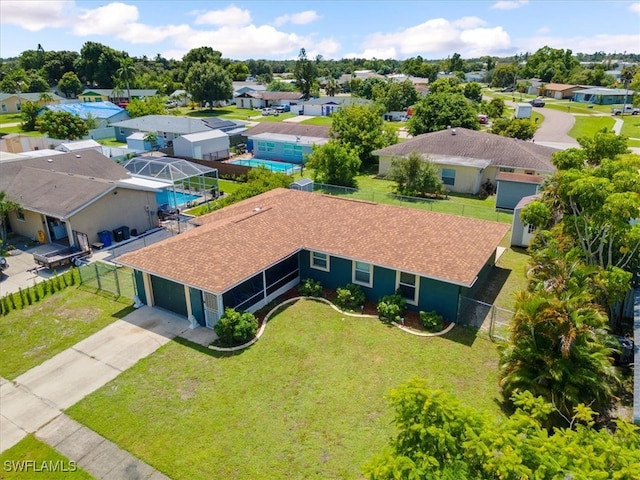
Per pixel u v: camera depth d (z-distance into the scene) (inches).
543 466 280.1
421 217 861.8
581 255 667.4
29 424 513.3
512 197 1263.5
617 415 503.8
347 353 628.4
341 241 795.4
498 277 863.7
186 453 468.1
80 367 610.9
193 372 593.6
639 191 622.8
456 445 314.3
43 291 823.7
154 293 761.0
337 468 444.8
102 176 1338.6
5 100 3654.0
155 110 2938.0
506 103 4168.3
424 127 2098.9
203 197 1467.8
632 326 664.4
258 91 4409.5
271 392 553.0
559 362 477.7
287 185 1289.4
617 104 3927.2
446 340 654.5
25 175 1198.9
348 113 1868.8
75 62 4899.1
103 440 488.4
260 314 735.1
